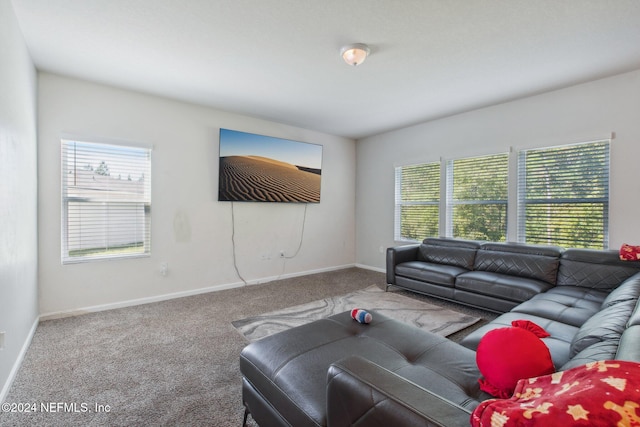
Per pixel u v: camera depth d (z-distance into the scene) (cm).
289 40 227
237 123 405
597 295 230
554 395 62
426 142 444
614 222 287
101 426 146
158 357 212
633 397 54
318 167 479
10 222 184
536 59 256
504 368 103
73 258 296
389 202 500
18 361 198
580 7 188
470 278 304
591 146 302
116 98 316
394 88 318
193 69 275
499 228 369
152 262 341
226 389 176
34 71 262
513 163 354
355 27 210
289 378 122
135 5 187
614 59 255
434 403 76
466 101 356
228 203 400
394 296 362
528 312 200
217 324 273
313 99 351
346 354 139
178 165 358
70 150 294
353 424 86
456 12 194
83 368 197
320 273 495
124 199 324
